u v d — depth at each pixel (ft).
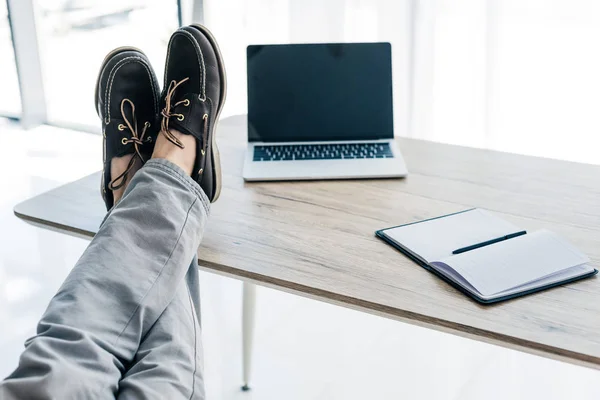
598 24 5.62
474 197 3.77
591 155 5.98
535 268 3.00
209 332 5.67
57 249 6.86
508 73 6.06
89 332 2.85
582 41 5.72
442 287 2.98
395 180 4.00
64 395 2.64
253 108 4.35
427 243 3.26
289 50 4.31
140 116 4.07
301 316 5.88
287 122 4.35
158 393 2.81
